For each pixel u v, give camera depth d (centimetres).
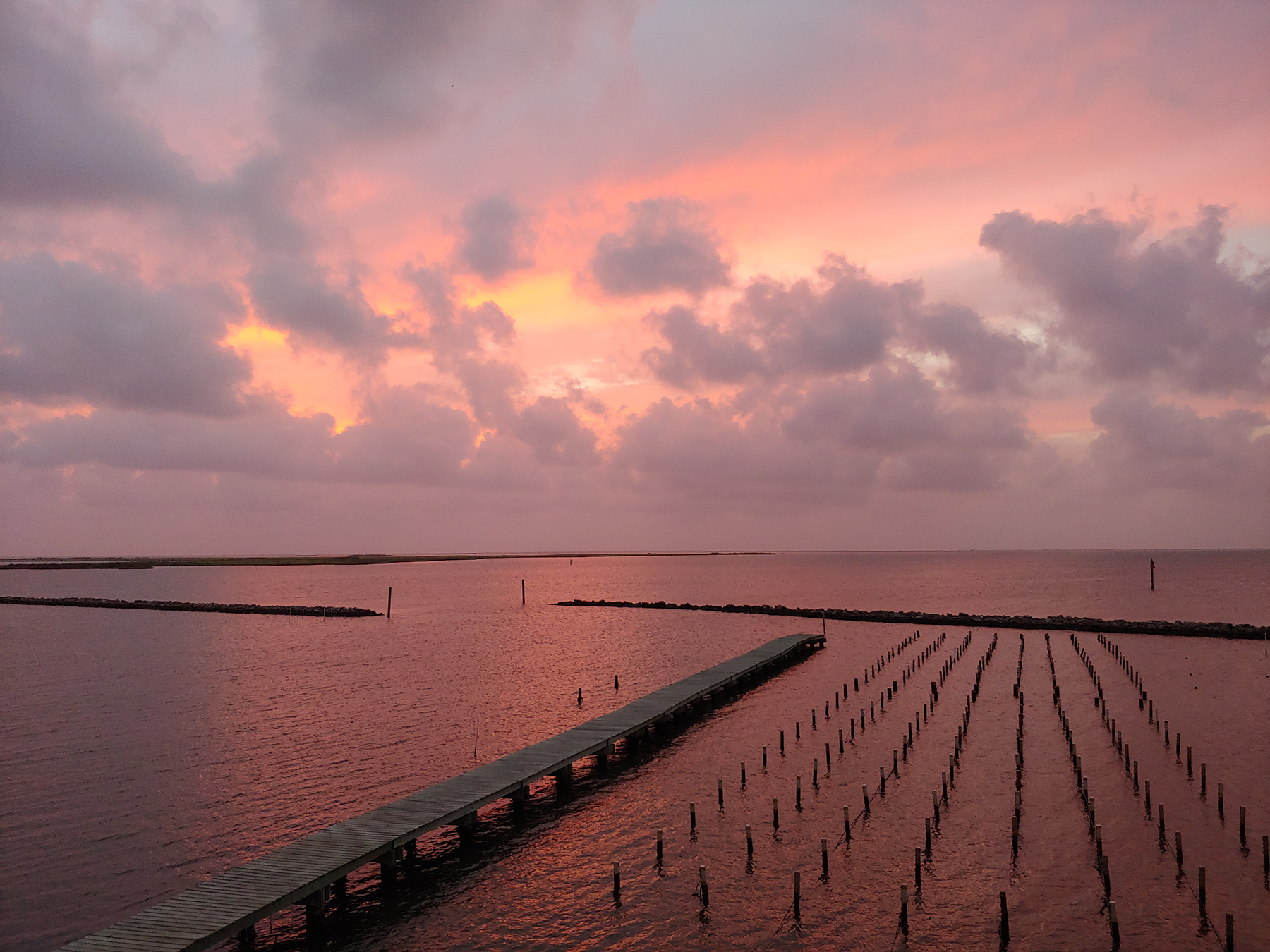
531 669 7538
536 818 3506
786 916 2634
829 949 2444
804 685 6475
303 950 2461
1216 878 2811
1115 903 2623
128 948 2103
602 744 4112
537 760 3788
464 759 4381
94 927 2552
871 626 10888
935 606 14750
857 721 5141
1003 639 9175
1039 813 3456
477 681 6906
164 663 8100
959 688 6231
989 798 3647
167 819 3491
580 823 3444
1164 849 3062
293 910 2734
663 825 3406
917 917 2611
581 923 2612
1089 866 2942
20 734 5016
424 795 3284
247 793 3825
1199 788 3728
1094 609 13775
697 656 8356
